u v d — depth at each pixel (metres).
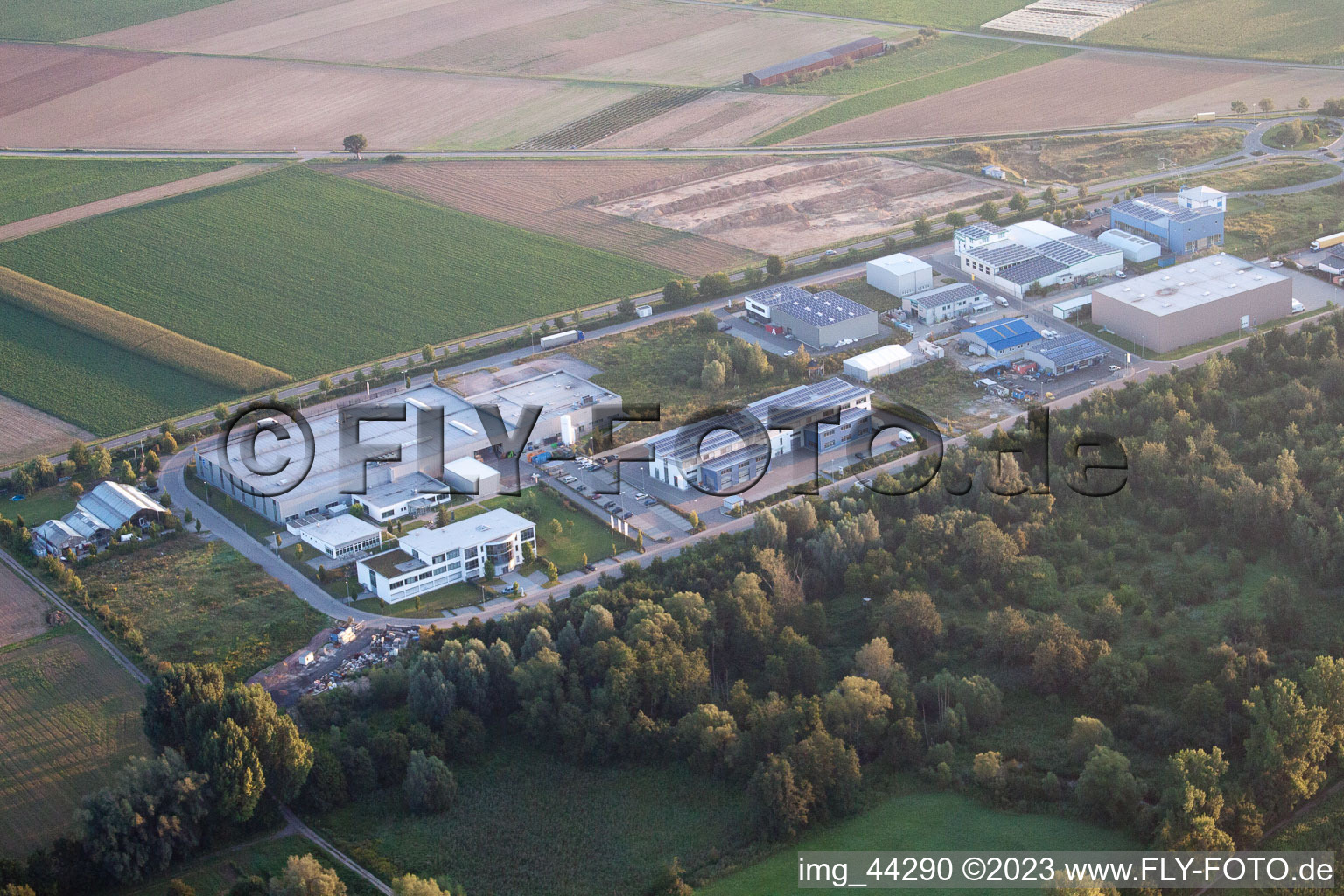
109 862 193.62
